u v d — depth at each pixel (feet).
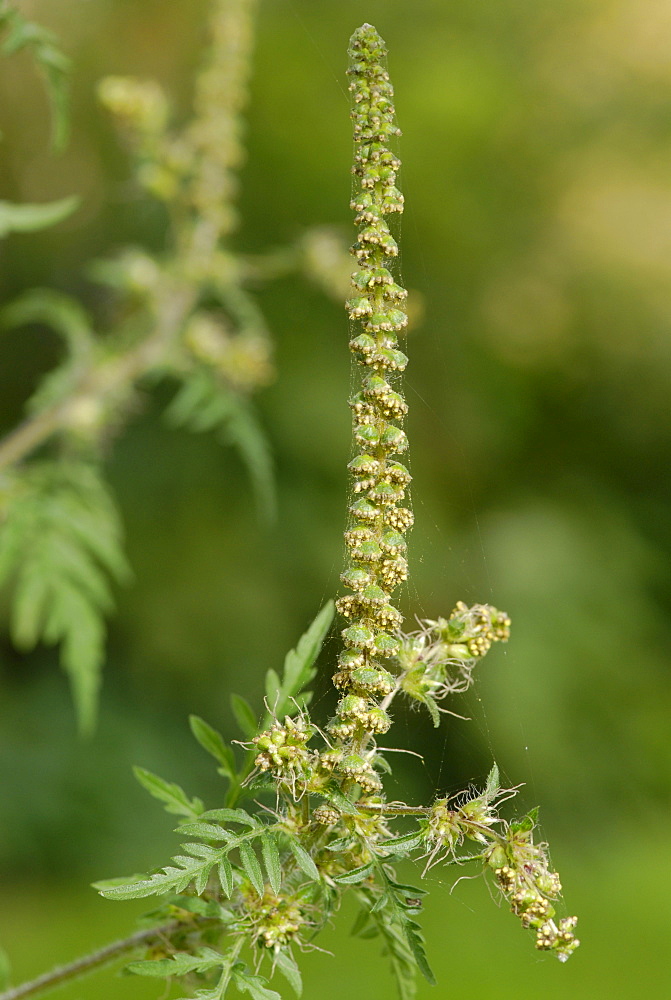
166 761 29.76
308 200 31.40
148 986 19.22
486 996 19.98
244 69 14.82
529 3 34.17
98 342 14.85
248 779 5.95
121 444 31.50
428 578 30.22
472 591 30.94
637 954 22.21
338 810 5.42
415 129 32.96
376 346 5.38
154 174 14.47
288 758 5.38
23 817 27.84
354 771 5.28
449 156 33.04
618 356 33.63
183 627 30.68
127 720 30.17
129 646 30.91
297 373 31.01
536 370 33.58
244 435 15.15
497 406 33.04
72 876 27.73
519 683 29.63
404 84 33.42
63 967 6.89
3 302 31.19
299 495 31.53
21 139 32.22
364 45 5.61
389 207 5.46
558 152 33.65
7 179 32.17
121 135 14.85
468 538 31.83
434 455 32.17
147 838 28.78
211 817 5.38
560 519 33.09
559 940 5.26
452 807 5.61
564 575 31.83
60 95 9.58
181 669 30.78
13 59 30.83
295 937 5.69
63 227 31.37
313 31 33.68
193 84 31.76
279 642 31.22
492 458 33.22
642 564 33.86
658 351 33.40
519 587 31.17
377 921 6.43
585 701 30.86
